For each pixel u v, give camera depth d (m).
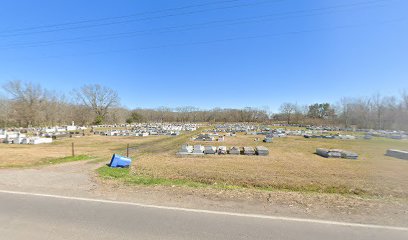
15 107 56.50
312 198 5.43
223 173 10.50
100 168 9.80
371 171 11.53
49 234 3.58
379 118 58.16
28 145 24.19
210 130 53.09
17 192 5.74
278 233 3.65
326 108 93.62
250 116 100.19
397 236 3.57
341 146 24.64
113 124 76.38
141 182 7.02
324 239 3.46
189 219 4.16
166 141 29.48
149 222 4.03
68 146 23.48
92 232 3.66
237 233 3.64
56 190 5.96
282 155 18.02
